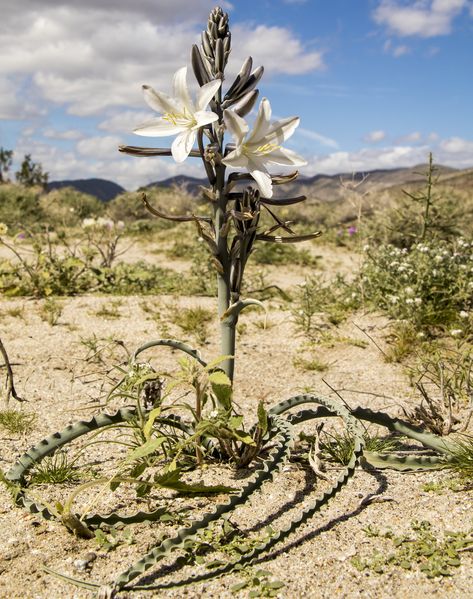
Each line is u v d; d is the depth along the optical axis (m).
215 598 1.86
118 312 6.22
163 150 2.32
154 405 2.77
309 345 5.16
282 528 2.22
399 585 1.90
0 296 6.99
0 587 1.92
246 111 2.31
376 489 2.52
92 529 2.23
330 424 3.38
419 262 5.75
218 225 2.46
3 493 2.50
